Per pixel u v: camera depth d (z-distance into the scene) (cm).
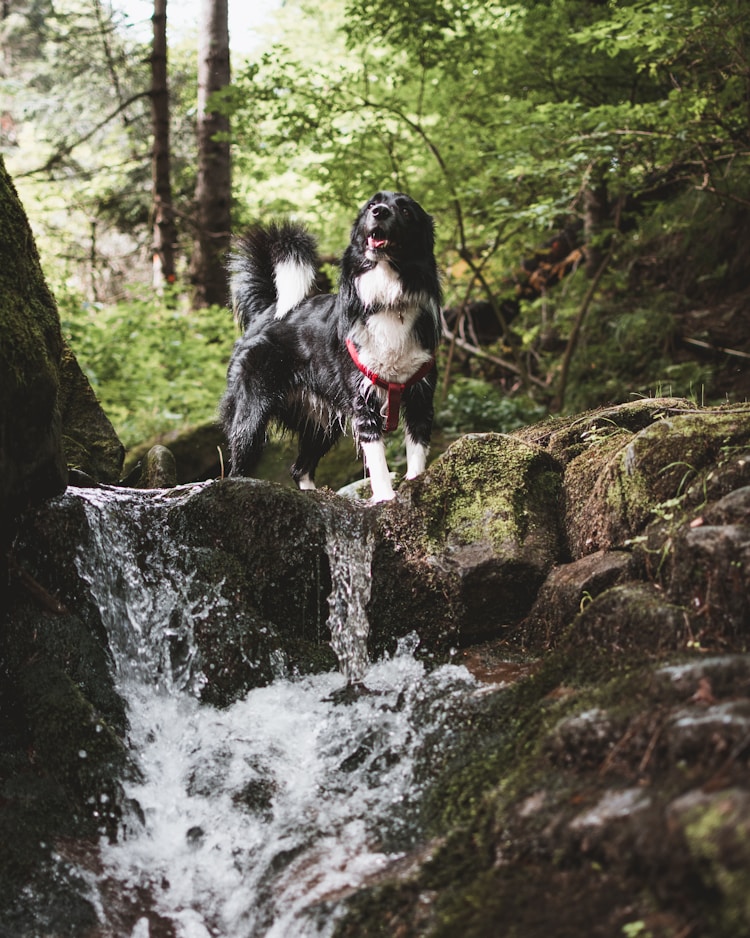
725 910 173
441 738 290
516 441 386
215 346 1012
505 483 372
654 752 219
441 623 355
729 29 652
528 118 757
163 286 1173
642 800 208
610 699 249
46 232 1363
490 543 355
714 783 196
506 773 256
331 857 263
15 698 322
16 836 275
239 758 312
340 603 363
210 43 1196
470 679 320
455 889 226
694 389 890
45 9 1792
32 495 352
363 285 432
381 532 370
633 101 865
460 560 353
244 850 282
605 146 710
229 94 838
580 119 722
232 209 1360
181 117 1573
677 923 184
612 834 206
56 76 1622
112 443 491
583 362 995
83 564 350
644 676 249
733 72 685
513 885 215
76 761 300
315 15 1322
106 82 1561
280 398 488
